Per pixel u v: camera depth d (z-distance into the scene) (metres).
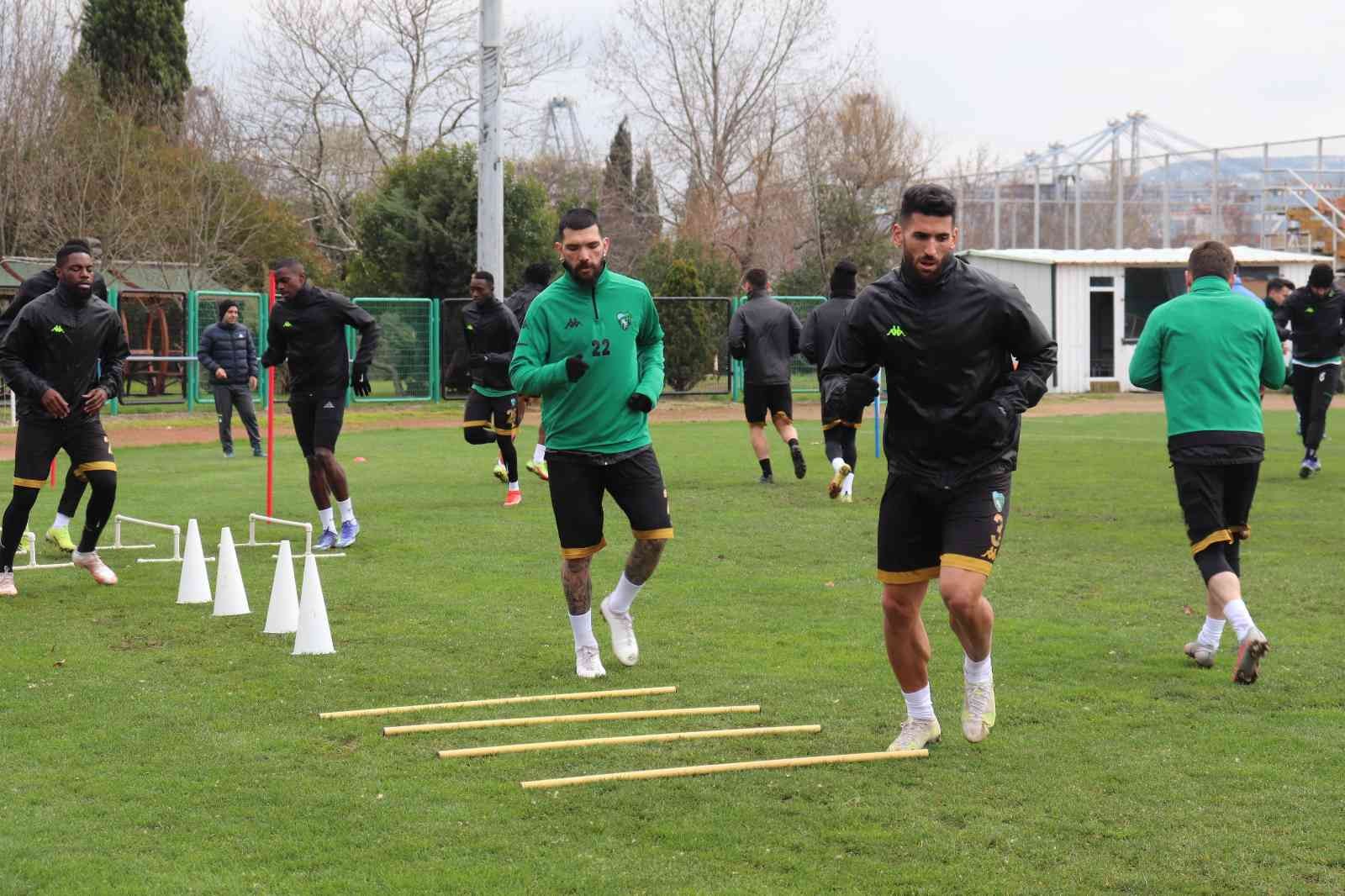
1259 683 6.18
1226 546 6.65
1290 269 32.16
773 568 9.27
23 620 7.68
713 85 44.88
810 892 3.93
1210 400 6.60
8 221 31.55
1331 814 4.52
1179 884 3.96
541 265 13.24
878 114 44.38
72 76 33.78
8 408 24.39
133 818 4.53
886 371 5.00
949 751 5.23
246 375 17.91
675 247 33.41
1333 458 15.91
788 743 5.36
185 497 13.21
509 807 4.64
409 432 21.98
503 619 7.67
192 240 33.19
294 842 4.31
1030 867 4.09
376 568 9.31
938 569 5.12
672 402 29.78
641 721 5.68
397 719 5.70
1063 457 16.55
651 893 3.92
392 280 30.27
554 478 6.41
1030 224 47.50
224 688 6.21
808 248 43.56
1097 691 6.06
